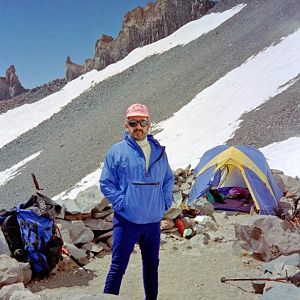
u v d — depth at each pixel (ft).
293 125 125.08
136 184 16.07
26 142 327.47
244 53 267.80
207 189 40.32
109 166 16.35
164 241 26.68
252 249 23.76
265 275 19.10
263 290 18.08
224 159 40.83
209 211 32.99
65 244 22.77
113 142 233.14
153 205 16.39
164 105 254.47
